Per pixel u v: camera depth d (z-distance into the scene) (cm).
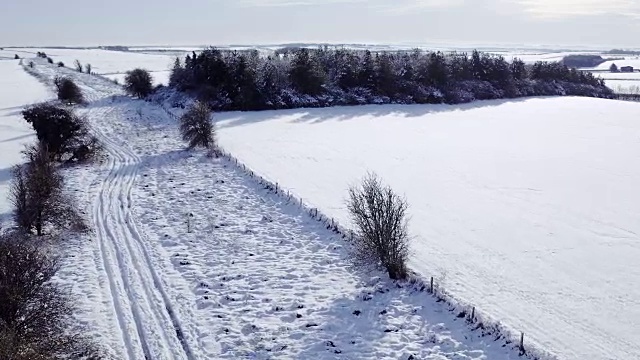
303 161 4719
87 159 4331
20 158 4284
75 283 2181
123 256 2505
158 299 2106
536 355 1742
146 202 3362
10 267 1534
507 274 2491
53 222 2688
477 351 1775
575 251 2789
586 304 2217
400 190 3872
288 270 2423
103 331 1841
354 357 1761
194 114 4841
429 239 2928
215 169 4206
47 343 1499
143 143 5138
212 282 2281
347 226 2956
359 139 5794
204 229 2917
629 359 1833
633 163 4819
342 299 2145
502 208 3497
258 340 1848
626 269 2572
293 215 3161
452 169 4531
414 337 1873
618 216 3356
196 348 1788
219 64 7706
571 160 4919
